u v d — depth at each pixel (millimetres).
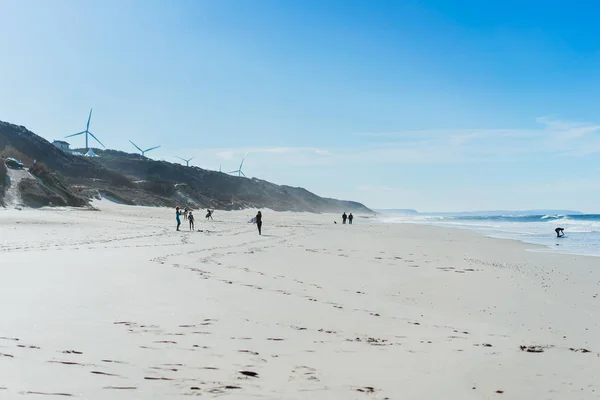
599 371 5977
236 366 5246
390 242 29375
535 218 123938
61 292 8844
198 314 7641
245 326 7098
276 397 4434
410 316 8906
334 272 14539
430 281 13555
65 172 99938
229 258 16875
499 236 40156
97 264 13344
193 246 21094
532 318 9273
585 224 70375
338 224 64500
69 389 4227
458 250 24922
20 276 10648
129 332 6301
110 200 84812
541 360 6367
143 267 13070
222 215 85188
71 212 53188
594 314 9727
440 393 4898
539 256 22266
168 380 4652
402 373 5469
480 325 8500
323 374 5215
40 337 5816
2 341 5559
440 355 6332
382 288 12102
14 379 4367
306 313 8391
